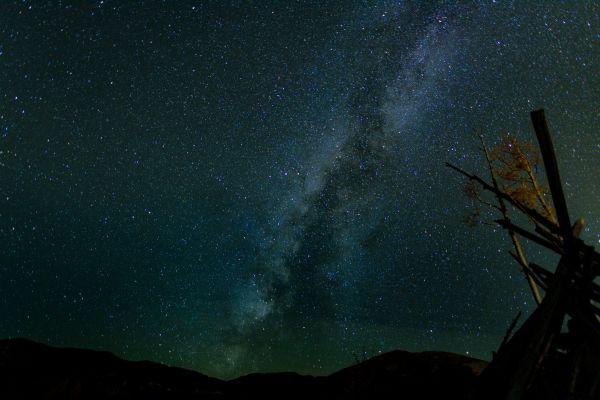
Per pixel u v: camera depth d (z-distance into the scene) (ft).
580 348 8.15
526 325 8.37
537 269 10.60
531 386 8.21
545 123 8.57
